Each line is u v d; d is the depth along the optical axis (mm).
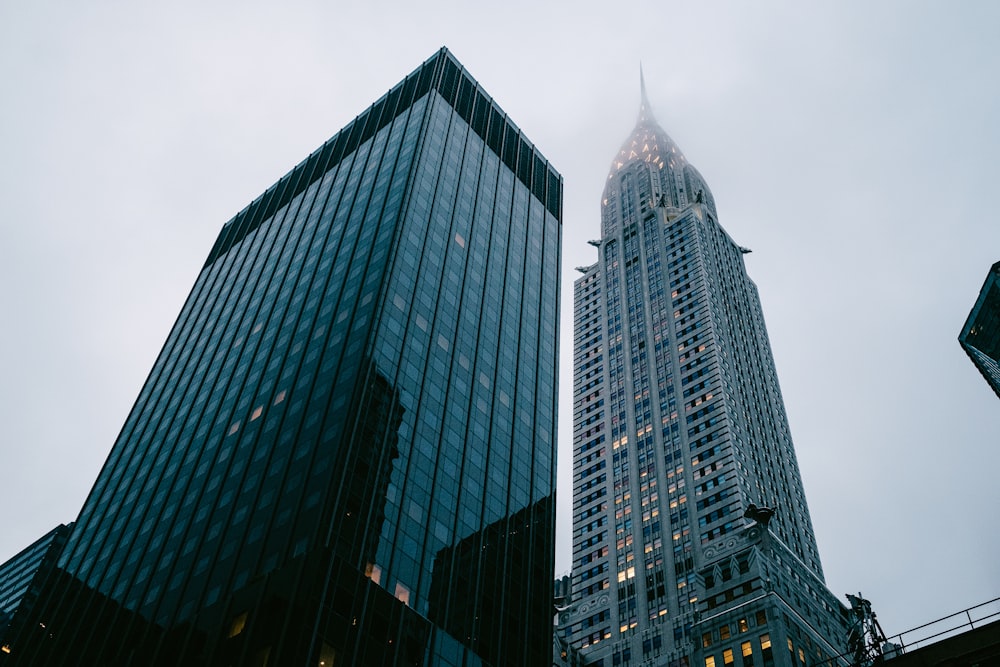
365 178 130750
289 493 81312
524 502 101500
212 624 73438
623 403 171125
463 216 125188
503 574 91375
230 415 102250
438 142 132375
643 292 192375
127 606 84750
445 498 89375
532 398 115125
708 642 116000
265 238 142375
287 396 95750
